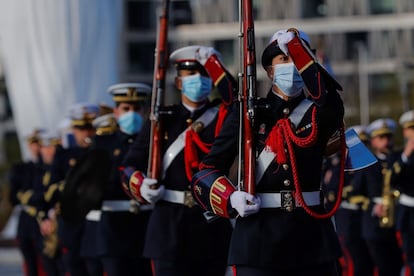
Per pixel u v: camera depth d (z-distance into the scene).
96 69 43.00
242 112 13.33
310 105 13.30
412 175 26.39
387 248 28.02
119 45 44.31
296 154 13.22
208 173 13.69
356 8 132.50
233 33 129.75
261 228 13.27
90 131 24.31
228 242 17.64
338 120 13.30
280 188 13.30
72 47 42.69
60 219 24.70
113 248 20.30
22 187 31.30
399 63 100.12
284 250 13.20
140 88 20.86
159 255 17.41
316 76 12.83
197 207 17.42
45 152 28.11
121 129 20.89
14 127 128.25
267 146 13.27
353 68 130.12
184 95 17.44
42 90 43.16
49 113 43.09
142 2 135.38
